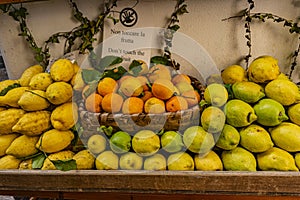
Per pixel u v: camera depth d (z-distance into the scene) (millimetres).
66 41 1028
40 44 1045
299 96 771
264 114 758
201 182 709
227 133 750
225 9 949
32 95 801
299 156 749
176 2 952
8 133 846
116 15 978
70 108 810
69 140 812
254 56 999
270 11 939
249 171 715
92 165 783
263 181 695
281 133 750
